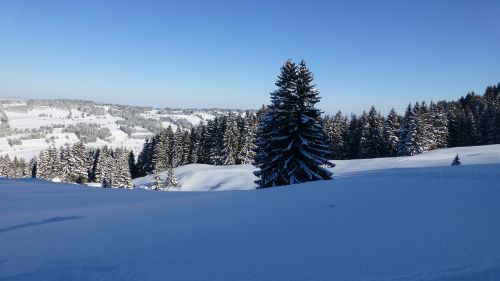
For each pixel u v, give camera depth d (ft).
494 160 136.26
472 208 21.22
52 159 264.52
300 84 77.00
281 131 77.71
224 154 247.09
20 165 381.40
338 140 264.31
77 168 274.16
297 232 17.80
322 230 17.98
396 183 33.65
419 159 162.50
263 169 81.05
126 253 15.20
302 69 77.82
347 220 19.86
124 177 213.46
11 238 18.45
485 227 16.96
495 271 11.57
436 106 247.91
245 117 257.75
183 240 17.08
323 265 12.96
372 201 25.25
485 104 282.77
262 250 15.06
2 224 22.62
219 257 14.33
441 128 242.78
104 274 12.81
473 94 344.69
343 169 162.91
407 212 21.03
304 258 13.84
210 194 39.47
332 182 38.37
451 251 13.65
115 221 22.59
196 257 14.42
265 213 23.32
